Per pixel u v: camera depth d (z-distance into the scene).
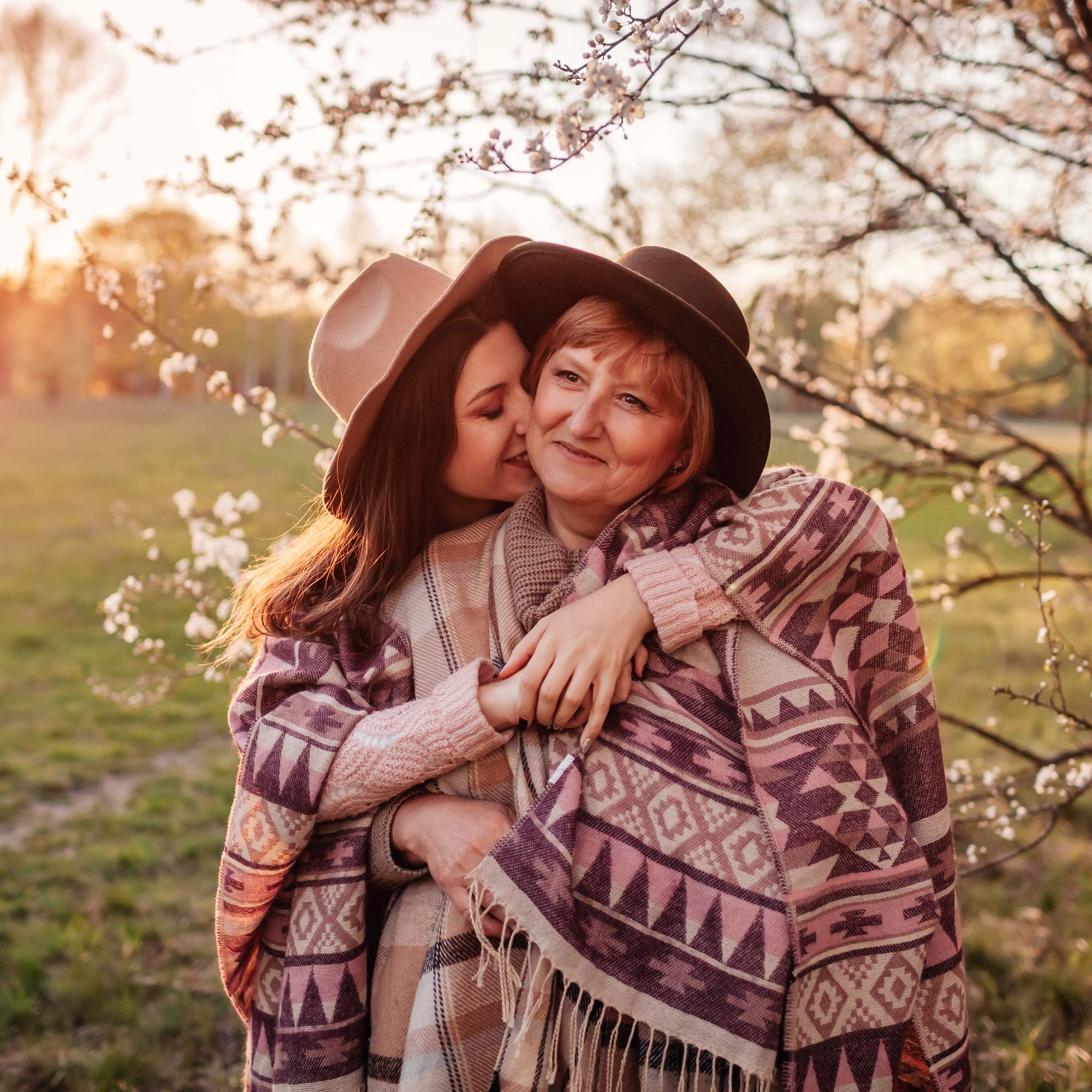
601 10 1.12
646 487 1.29
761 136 2.84
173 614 8.48
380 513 1.38
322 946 1.25
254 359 30.80
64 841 4.45
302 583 1.49
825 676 1.22
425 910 1.25
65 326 30.84
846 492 1.29
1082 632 7.81
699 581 1.20
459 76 1.71
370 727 1.25
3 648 7.53
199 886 4.03
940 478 2.68
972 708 6.05
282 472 17.33
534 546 1.33
